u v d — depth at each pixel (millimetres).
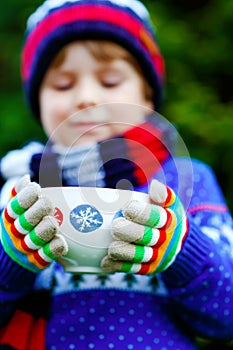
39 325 1238
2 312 1211
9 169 1313
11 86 2680
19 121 2547
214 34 2594
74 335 1220
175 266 1115
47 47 1397
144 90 1479
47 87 1414
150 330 1221
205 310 1184
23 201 978
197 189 1344
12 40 2711
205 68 2613
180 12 2713
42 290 1249
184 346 1251
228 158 2412
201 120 2408
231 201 2443
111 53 1370
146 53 1462
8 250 1025
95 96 1345
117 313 1222
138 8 1527
